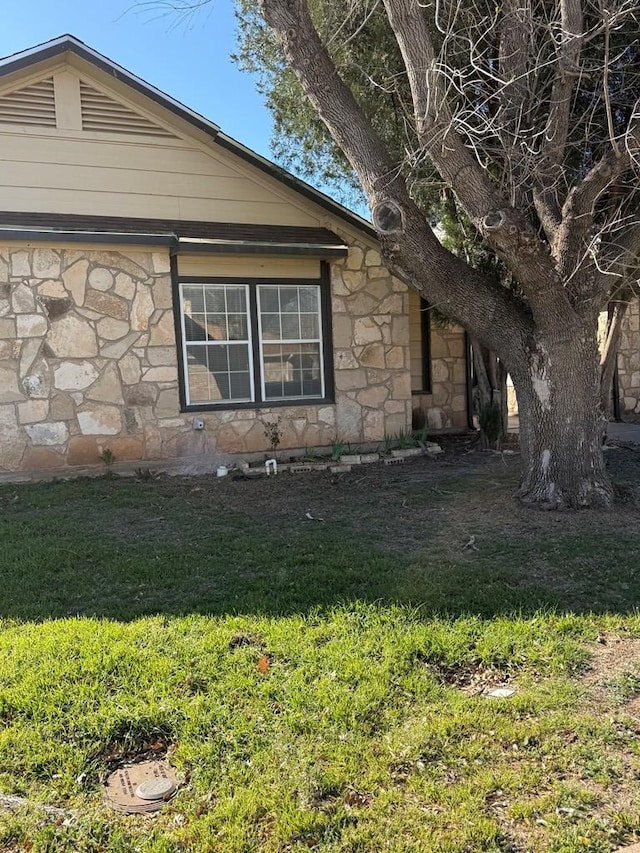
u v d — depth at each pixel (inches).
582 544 200.4
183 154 359.9
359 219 387.2
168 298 346.0
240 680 123.2
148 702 116.5
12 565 193.3
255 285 374.0
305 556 196.7
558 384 239.9
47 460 326.3
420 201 348.2
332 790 95.0
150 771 101.3
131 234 326.0
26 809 92.0
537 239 209.8
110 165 345.7
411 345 493.0
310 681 122.6
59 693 118.6
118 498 284.0
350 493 291.7
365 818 89.6
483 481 304.0
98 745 105.3
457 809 90.8
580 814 90.0
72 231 317.4
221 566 190.7
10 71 314.0
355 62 304.0
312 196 380.2
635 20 219.0
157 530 233.1
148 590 174.1
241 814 89.8
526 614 152.6
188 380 362.9
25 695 118.0
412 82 207.6
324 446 390.0
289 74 345.7
